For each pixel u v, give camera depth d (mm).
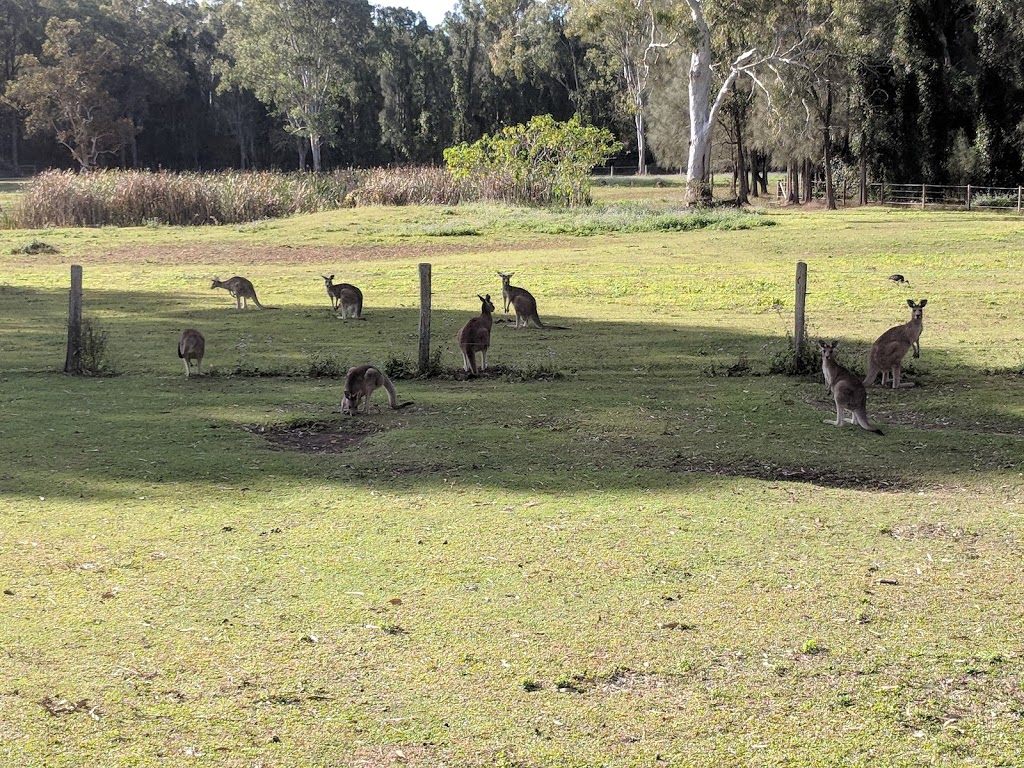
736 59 52531
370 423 12156
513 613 6719
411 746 5133
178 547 7906
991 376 14836
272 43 92125
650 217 40812
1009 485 9742
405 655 6109
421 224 40188
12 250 33844
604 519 8656
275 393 13922
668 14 47625
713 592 7086
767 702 5578
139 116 100312
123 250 34656
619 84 94000
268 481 9766
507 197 50625
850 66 52562
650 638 6352
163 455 10602
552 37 98812
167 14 121312
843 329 19234
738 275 26469
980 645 6254
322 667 5945
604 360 16453
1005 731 5281
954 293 22797
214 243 36406
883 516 8797
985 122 51625
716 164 69250
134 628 6430
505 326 19922
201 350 15344
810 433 11531
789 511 8898
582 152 50625
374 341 18484
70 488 9430
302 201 49281
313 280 27375
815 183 64562
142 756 5008
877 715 5438
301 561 7637
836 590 7121
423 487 9609
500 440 11242
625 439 11328
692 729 5309
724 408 12797
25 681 5715
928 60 53156
